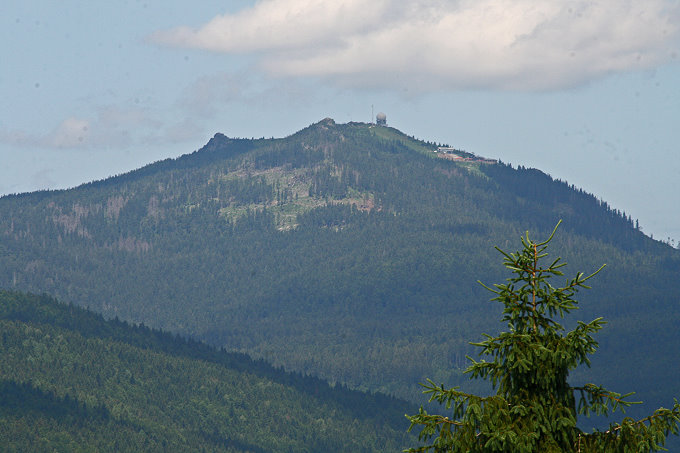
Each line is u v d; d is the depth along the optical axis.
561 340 102.94
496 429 99.19
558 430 101.31
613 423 101.38
